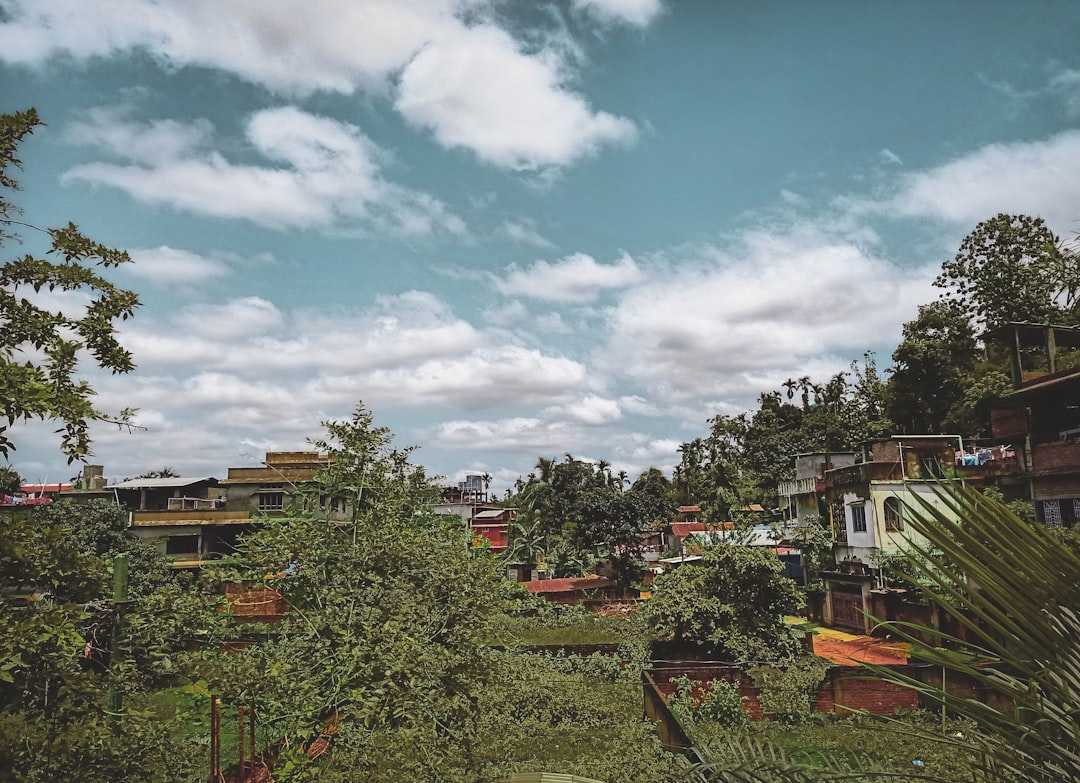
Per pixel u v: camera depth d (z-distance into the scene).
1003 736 1.98
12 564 5.45
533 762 12.18
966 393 35.31
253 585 11.91
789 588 19.86
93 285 6.09
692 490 66.75
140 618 7.67
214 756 7.83
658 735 14.05
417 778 9.11
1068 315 26.20
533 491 50.41
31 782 5.30
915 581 2.14
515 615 28.78
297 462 39.34
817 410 61.53
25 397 4.97
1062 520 19.62
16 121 5.62
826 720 15.09
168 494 42.34
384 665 9.58
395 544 12.29
